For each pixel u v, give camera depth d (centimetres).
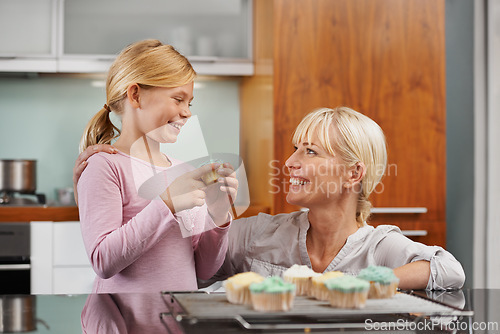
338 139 105
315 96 258
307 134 107
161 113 116
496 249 272
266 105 264
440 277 100
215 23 288
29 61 271
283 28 256
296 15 258
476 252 277
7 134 302
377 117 261
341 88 260
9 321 76
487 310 82
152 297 94
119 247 100
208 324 73
